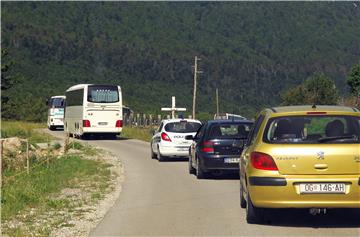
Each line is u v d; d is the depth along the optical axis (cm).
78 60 12975
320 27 14650
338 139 1082
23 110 9088
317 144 1075
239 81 12425
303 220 1206
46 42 13225
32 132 5128
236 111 11069
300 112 1135
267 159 1084
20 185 1706
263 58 13162
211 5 16112
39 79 11500
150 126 6788
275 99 12000
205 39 14262
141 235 1100
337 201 1059
